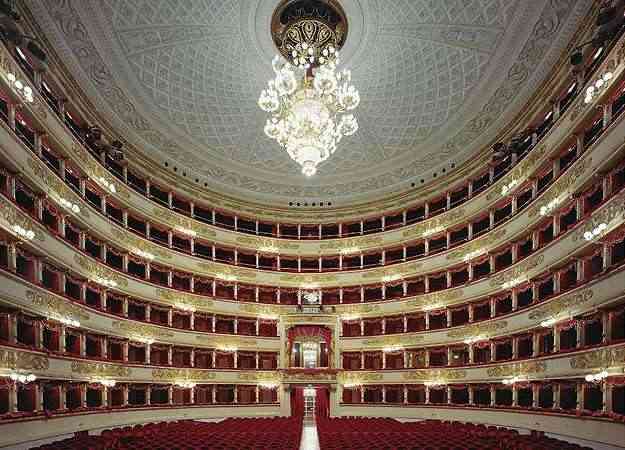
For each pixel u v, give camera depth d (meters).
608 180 16.89
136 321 26.70
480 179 29.25
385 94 27.09
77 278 22.42
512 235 24.39
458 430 22.22
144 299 27.66
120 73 23.52
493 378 24.89
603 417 16.02
